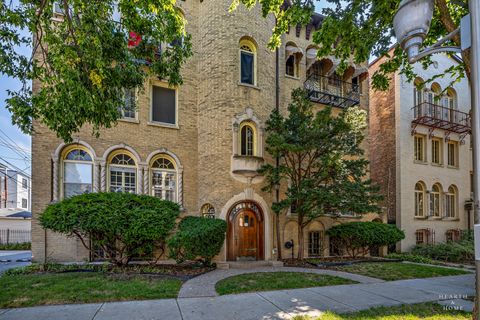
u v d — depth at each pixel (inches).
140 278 333.7
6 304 244.4
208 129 507.2
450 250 585.9
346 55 338.6
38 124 435.5
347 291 300.8
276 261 466.9
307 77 620.7
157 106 519.2
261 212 496.1
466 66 241.3
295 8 306.5
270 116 494.6
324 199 459.2
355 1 281.1
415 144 730.2
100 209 362.0
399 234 560.4
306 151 474.6
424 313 229.9
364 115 481.7
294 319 214.2
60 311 230.1
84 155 466.0
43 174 434.0
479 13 112.3
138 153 490.3
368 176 682.2
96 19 265.1
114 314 223.9
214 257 459.5
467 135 793.6
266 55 541.6
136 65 313.4
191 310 234.5
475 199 112.1
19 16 252.7
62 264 400.5
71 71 247.8
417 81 734.5
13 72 265.9
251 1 350.3
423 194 717.3
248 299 266.1
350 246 554.3
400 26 140.5
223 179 481.7
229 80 499.5
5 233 847.7
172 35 314.3
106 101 273.3
